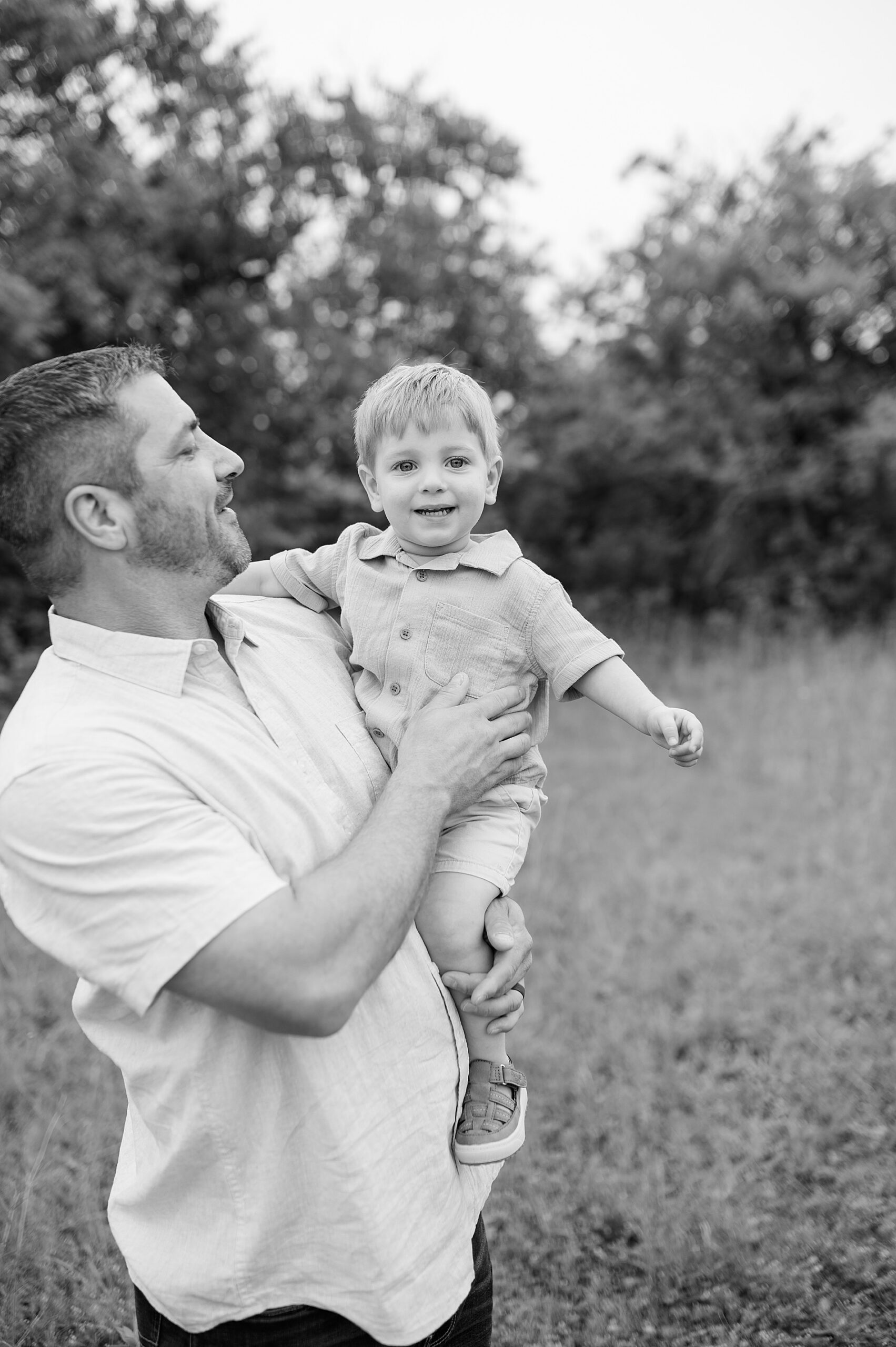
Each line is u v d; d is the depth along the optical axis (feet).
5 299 24.07
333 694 5.76
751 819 20.34
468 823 6.09
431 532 6.15
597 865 18.49
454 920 5.82
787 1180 10.30
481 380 41.78
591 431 42.11
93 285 27.91
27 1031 12.70
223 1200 4.86
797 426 40.70
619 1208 9.95
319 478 33.14
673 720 5.87
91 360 5.07
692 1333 8.64
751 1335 8.57
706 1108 11.41
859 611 39.19
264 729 5.17
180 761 4.70
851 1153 10.64
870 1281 8.96
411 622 6.09
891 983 13.75
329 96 36.35
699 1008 13.44
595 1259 9.57
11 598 30.17
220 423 34.09
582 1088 11.76
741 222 41.14
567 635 6.15
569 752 26.07
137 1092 4.88
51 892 4.43
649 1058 12.29
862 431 37.40
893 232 39.24
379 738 5.91
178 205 30.78
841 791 21.21
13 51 27.99
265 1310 4.93
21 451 4.90
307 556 6.58
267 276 36.01
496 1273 9.41
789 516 41.11
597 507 45.24
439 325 40.16
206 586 5.25
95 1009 4.90
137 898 4.31
